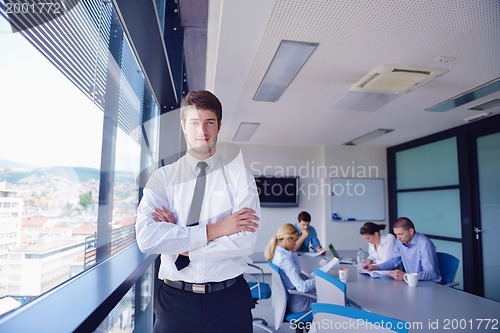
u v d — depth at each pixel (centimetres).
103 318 87
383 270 319
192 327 118
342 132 556
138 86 227
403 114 437
